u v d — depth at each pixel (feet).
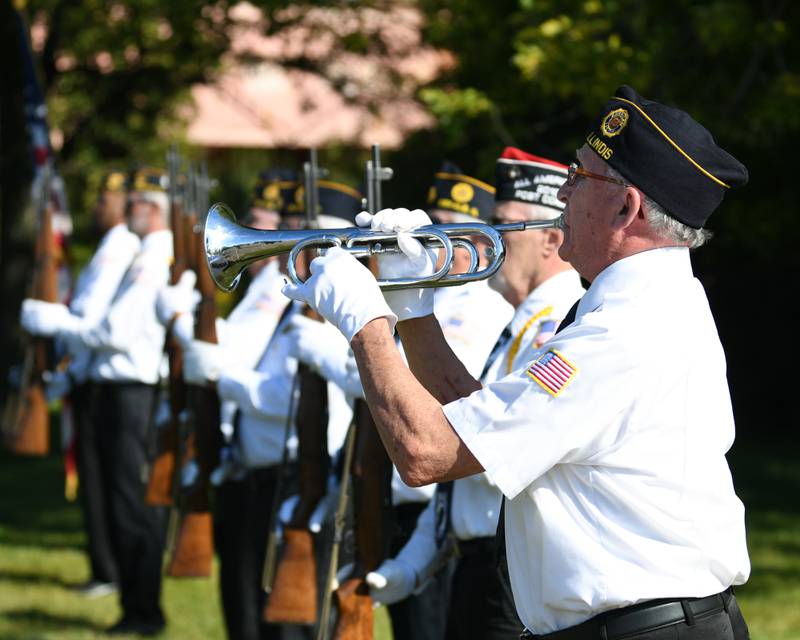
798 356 137.80
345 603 35.53
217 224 27.48
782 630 62.13
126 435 65.21
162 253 66.90
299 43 135.33
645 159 23.67
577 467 23.57
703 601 23.57
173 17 121.08
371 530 36.22
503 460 23.04
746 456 122.62
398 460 23.35
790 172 111.04
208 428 51.62
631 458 23.20
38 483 107.04
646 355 23.03
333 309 24.21
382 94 136.46
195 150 177.78
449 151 106.42
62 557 80.59
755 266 134.72
